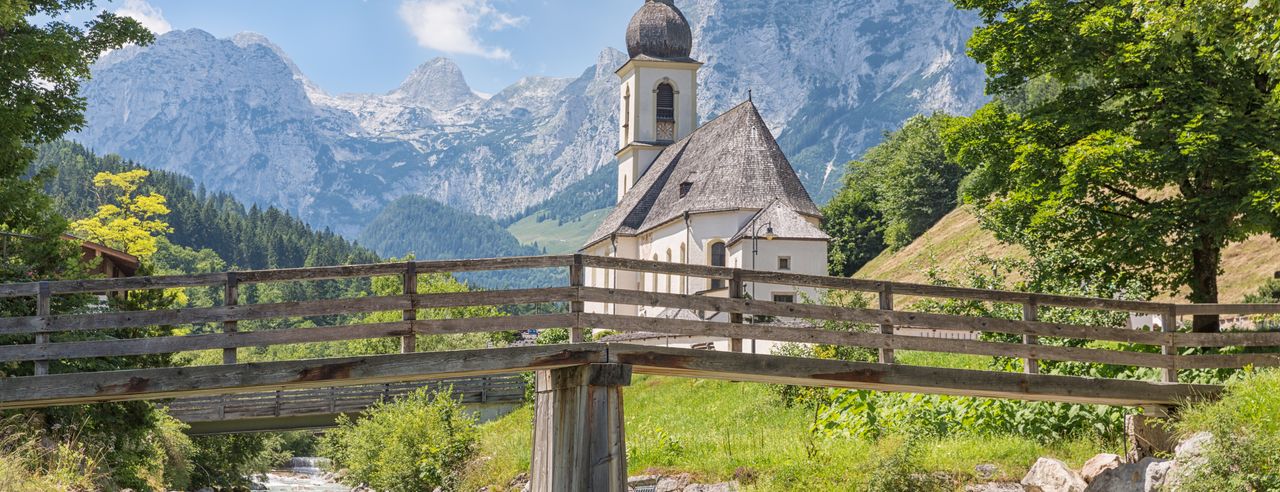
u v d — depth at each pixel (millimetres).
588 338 64625
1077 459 20375
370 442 35188
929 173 87375
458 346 66438
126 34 25688
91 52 25391
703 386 36000
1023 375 18453
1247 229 21953
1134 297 25609
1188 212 22156
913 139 90125
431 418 33812
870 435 24078
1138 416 19266
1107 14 22422
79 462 19188
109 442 23172
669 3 84625
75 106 24969
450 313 73188
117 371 15531
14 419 18609
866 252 94875
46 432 20703
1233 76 22141
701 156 69250
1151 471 17125
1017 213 24828
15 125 22906
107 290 15734
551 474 16844
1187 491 15797
